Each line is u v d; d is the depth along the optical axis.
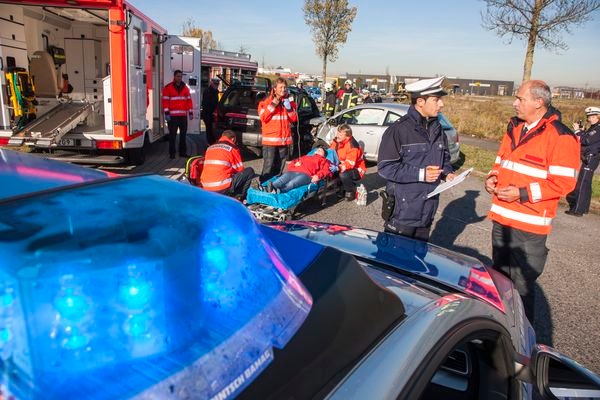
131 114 7.43
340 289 1.43
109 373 0.85
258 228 1.34
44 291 0.86
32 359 0.80
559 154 2.87
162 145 11.69
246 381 0.99
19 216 1.01
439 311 1.55
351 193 7.13
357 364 1.20
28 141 6.73
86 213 1.07
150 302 0.95
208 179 5.55
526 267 3.12
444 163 3.38
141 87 8.00
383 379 1.18
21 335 0.81
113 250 0.97
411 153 3.18
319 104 28.72
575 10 10.80
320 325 1.24
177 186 1.36
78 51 9.66
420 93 3.10
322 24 19.70
